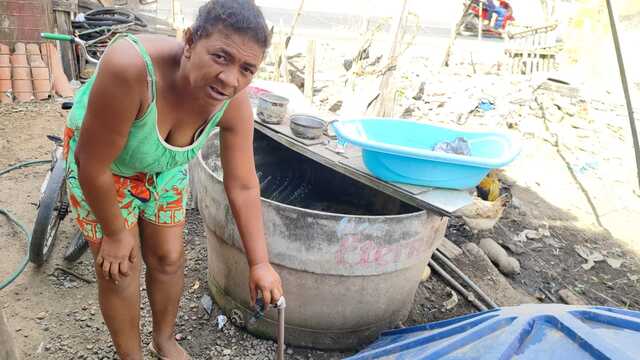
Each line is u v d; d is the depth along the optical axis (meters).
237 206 1.66
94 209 1.43
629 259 3.56
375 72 4.46
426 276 2.92
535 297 3.06
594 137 5.26
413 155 1.98
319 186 3.03
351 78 4.60
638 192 4.50
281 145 2.98
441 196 2.07
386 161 2.05
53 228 2.71
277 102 2.50
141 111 1.28
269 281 1.64
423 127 2.53
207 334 2.36
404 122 2.52
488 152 2.35
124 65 1.19
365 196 2.86
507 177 4.48
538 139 5.27
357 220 1.95
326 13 12.52
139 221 1.77
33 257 2.52
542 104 5.79
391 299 2.29
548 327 1.54
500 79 6.65
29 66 4.87
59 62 5.08
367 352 1.75
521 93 6.01
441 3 16.72
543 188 4.39
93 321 2.35
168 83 1.31
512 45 7.86
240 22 1.13
